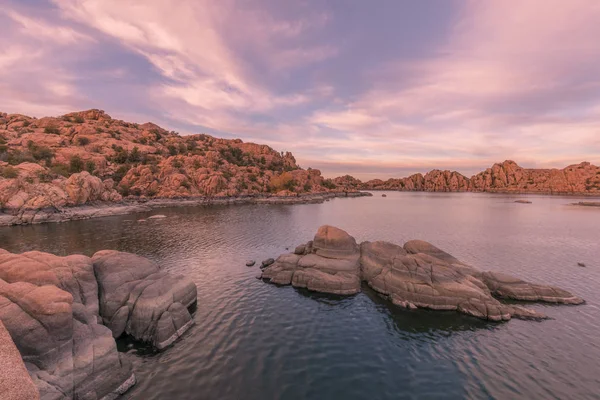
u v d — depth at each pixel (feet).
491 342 69.82
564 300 91.30
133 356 62.18
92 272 76.48
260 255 147.64
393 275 98.84
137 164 500.74
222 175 549.13
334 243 117.91
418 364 61.41
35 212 248.11
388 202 601.21
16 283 53.98
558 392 53.21
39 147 411.13
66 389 45.09
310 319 80.69
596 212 385.09
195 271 120.98
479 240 196.13
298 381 55.52
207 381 54.90
